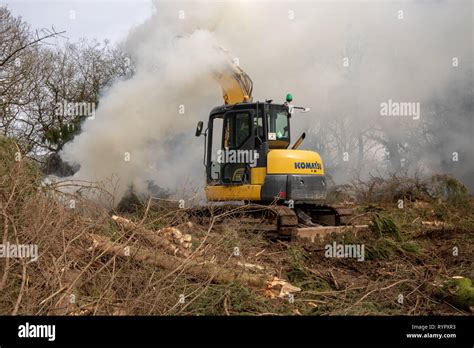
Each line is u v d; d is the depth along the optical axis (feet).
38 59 45.14
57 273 17.44
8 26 41.47
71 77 55.11
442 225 39.93
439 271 27.66
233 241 24.91
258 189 33.76
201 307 19.45
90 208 22.45
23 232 18.66
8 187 19.75
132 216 25.34
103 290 18.62
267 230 31.40
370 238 32.53
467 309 23.02
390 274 26.84
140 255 20.40
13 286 17.48
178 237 23.48
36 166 23.12
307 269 26.14
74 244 20.17
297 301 21.91
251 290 21.48
